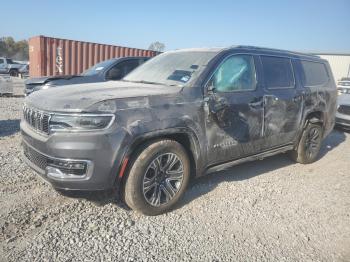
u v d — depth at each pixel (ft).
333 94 20.51
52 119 10.55
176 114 11.91
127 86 13.24
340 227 12.40
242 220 12.33
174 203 12.55
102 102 10.67
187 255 10.04
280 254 10.45
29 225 10.92
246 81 14.84
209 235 11.17
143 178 11.46
